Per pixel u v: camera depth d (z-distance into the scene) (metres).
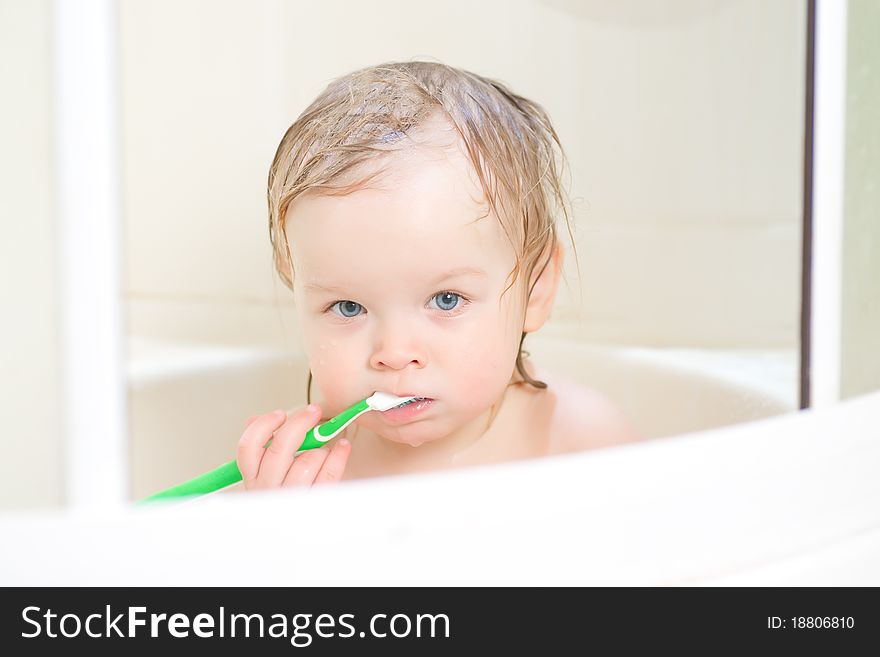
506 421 0.74
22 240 0.33
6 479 0.33
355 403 0.60
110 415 0.33
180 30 0.81
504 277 0.62
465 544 0.28
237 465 0.59
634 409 0.87
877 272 0.56
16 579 0.26
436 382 0.59
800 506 0.32
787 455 0.34
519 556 0.29
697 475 0.32
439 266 0.58
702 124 0.90
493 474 0.31
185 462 0.72
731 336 0.80
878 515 0.34
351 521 0.28
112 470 0.33
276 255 0.72
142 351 0.73
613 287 0.95
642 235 0.93
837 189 0.55
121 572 0.27
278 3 0.89
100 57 0.32
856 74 0.56
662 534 0.30
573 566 0.29
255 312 0.81
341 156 0.59
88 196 0.32
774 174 0.81
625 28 0.95
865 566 0.33
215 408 0.76
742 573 0.31
